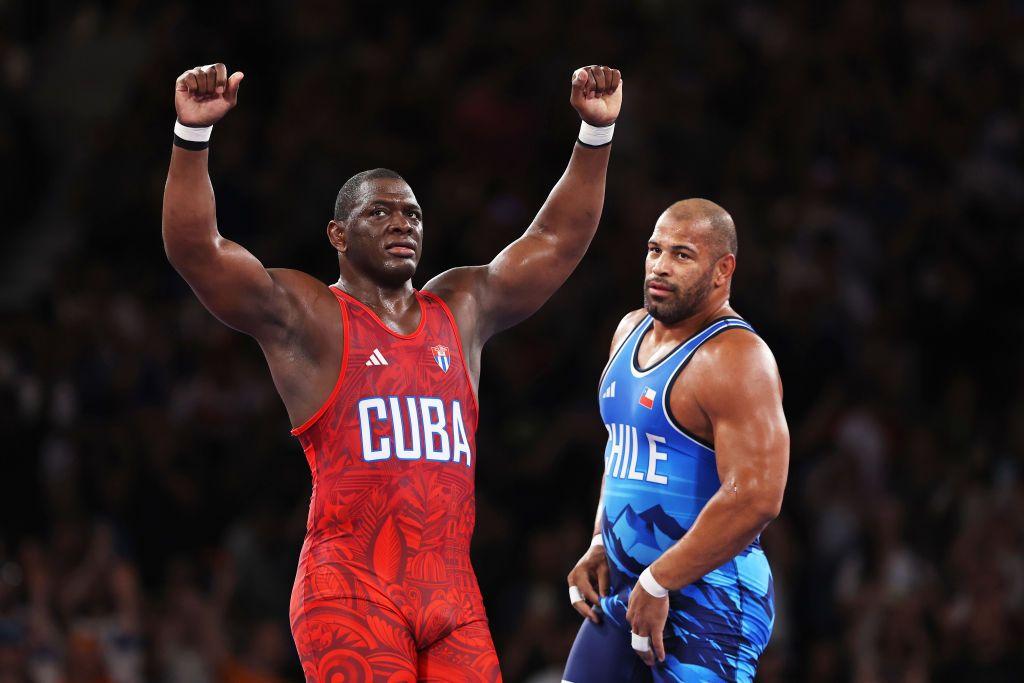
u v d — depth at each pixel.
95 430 18.62
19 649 15.24
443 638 7.75
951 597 16.03
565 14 23.95
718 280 8.55
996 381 19.77
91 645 15.59
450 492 7.83
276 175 22.08
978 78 23.45
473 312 8.42
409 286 8.23
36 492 18.27
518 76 22.83
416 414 7.81
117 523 17.95
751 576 8.67
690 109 22.34
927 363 19.97
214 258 7.66
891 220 21.22
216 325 20.50
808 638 16.42
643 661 8.73
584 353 18.73
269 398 19.33
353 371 7.79
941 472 17.66
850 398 18.19
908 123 22.53
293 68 24.73
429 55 23.89
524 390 18.41
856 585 16.36
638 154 21.62
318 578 7.64
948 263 20.66
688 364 8.39
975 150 22.52
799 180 21.48
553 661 15.55
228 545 17.03
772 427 8.08
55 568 16.66
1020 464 17.36
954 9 24.55
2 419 18.39
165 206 7.64
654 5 24.42
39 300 22.00
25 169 25.45
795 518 17.14
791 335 18.59
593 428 17.55
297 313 7.84
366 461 7.68
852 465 17.30
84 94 26.25
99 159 23.88
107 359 19.97
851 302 19.83
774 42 24.11
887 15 24.08
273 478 17.88
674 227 8.53
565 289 19.50
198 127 7.61
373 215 8.01
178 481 18.22
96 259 22.62
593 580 9.11
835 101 22.59
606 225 20.48
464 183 21.23
